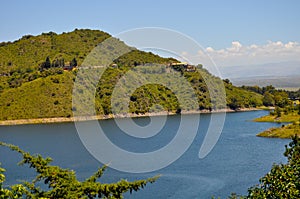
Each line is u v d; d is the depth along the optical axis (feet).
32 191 45.44
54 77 504.02
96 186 45.27
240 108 548.31
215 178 170.30
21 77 558.97
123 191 45.60
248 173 184.44
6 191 38.55
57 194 44.47
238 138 307.37
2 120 437.17
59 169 46.70
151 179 46.93
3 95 486.79
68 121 439.22
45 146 273.54
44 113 445.37
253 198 46.16
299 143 51.70
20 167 205.36
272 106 584.40
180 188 155.12
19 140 313.32
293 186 43.11
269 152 240.94
